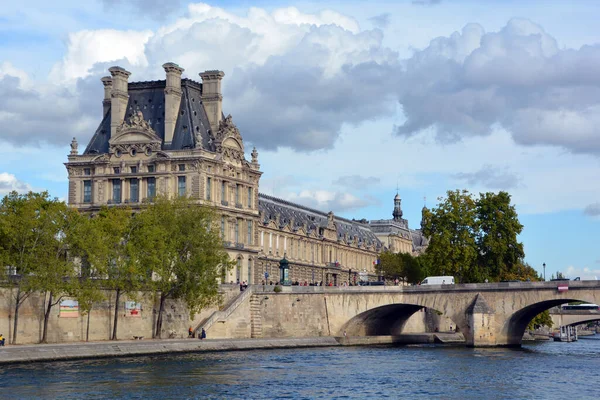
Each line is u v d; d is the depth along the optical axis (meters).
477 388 103.38
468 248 188.00
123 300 149.25
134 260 143.88
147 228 150.62
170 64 185.88
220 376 109.00
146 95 190.75
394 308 178.38
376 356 141.12
